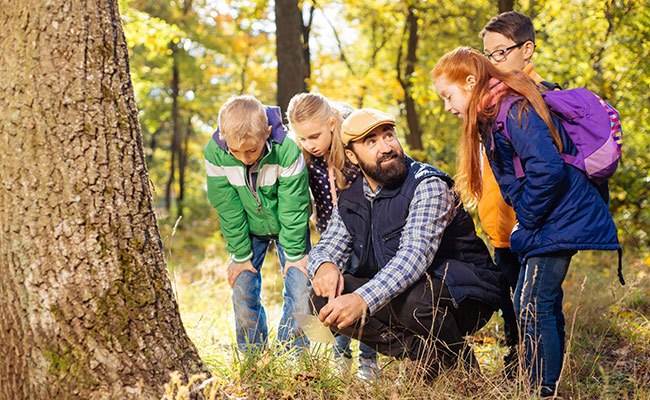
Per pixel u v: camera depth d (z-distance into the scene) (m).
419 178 3.19
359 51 20.34
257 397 2.93
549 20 9.34
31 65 2.47
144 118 25.28
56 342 2.43
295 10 10.54
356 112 3.19
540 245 3.07
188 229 20.70
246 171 3.61
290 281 3.73
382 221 3.22
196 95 25.06
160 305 2.56
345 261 3.39
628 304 5.32
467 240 3.30
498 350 3.99
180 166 26.17
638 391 3.27
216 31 19.83
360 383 3.09
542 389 3.16
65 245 2.45
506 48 3.81
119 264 2.49
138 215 2.57
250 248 3.85
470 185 3.25
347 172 3.40
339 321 2.94
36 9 2.47
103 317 2.45
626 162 9.00
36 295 2.44
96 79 2.53
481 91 3.09
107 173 2.51
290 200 3.61
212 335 4.36
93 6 2.56
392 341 3.24
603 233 3.04
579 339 4.30
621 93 8.63
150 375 2.47
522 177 3.08
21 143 2.46
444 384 3.09
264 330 3.92
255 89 22.12
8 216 2.46
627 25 8.34
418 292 3.13
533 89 3.04
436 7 13.66
